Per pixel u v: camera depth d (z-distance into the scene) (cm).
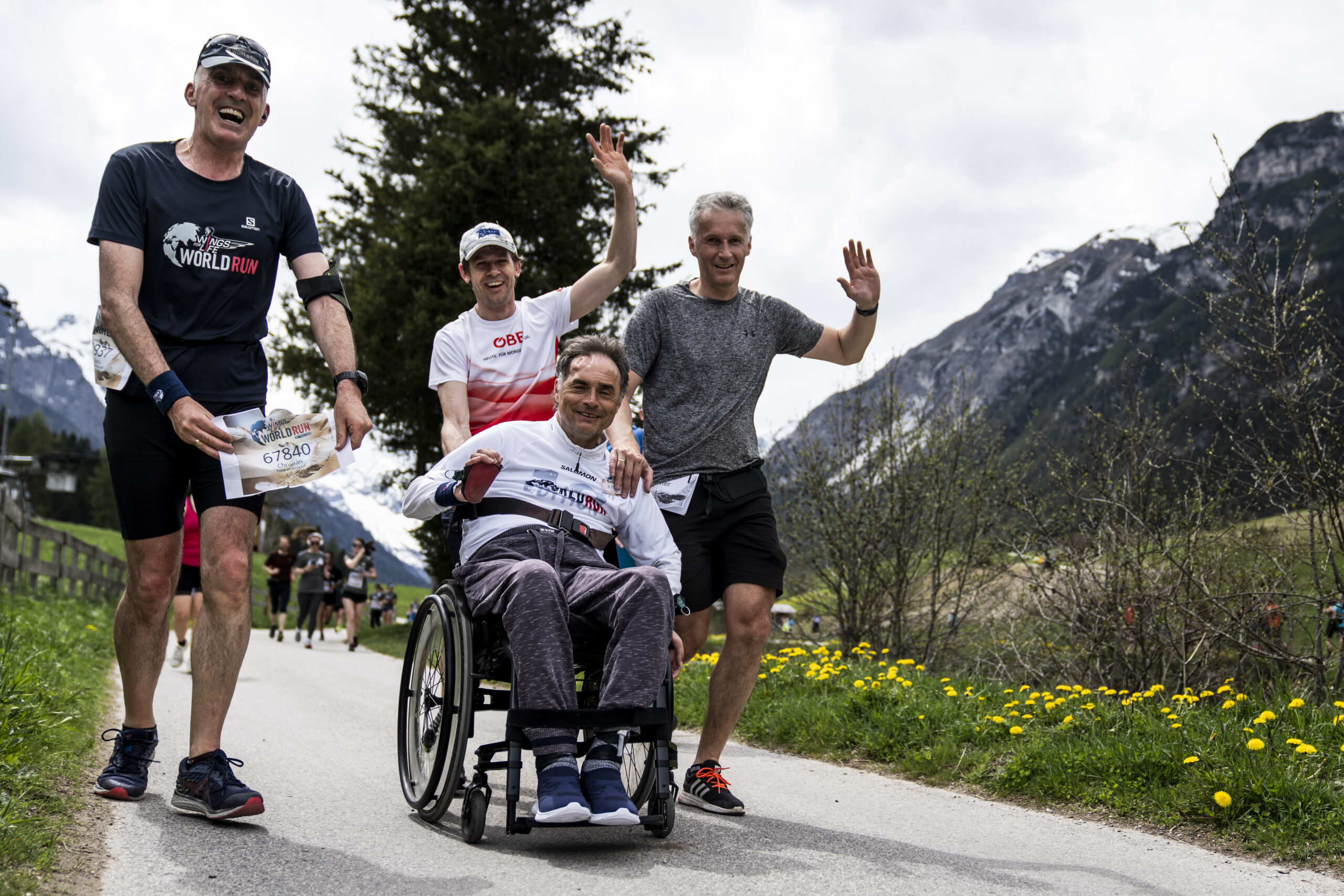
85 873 219
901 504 845
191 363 292
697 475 355
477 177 1819
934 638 827
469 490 282
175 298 291
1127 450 640
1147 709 439
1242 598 594
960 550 818
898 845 288
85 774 318
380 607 3869
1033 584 700
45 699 394
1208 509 607
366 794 333
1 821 227
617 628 264
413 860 249
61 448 12106
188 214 291
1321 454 506
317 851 253
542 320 369
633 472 298
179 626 809
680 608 317
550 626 257
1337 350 502
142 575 294
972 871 259
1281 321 504
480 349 359
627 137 2062
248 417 288
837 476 873
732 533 357
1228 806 307
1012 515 755
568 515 300
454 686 282
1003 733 434
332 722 511
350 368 302
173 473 294
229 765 284
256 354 307
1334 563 522
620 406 327
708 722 348
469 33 2053
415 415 1845
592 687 298
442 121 2023
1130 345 668
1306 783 308
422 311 1781
